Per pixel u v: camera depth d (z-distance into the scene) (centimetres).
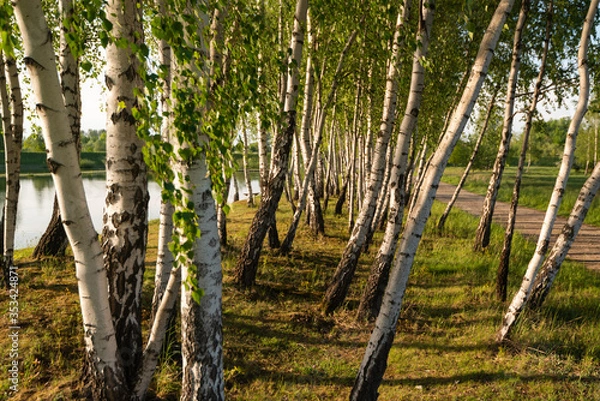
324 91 1214
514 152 5884
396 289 371
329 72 1100
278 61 390
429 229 1438
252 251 732
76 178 267
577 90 1035
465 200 2623
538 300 671
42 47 236
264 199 739
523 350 553
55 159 257
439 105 1207
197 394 327
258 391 450
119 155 349
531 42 1051
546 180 3912
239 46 333
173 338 475
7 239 584
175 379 441
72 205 271
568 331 614
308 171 966
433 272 912
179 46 245
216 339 330
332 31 780
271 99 359
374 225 1091
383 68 1060
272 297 715
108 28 232
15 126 569
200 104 264
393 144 1220
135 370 371
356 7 720
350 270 682
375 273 654
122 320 363
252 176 4447
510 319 565
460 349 567
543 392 467
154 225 1447
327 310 677
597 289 828
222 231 971
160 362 461
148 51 241
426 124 1268
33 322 503
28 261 753
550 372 505
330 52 942
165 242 423
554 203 536
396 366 521
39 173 4138
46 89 243
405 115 588
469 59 1191
